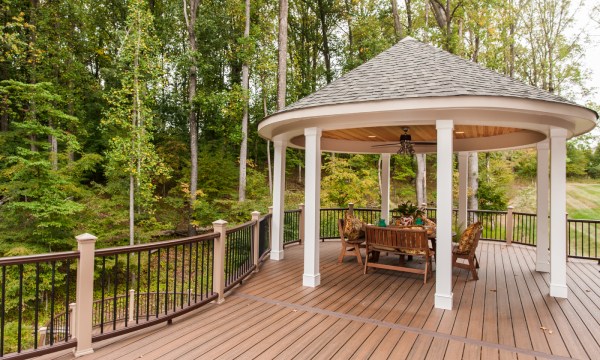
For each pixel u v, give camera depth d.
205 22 16.22
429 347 3.49
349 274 6.36
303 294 5.19
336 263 7.22
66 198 10.67
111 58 17.53
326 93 5.74
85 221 10.93
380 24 18.86
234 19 17.48
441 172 4.72
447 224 4.64
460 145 8.56
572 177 24.66
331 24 24.11
